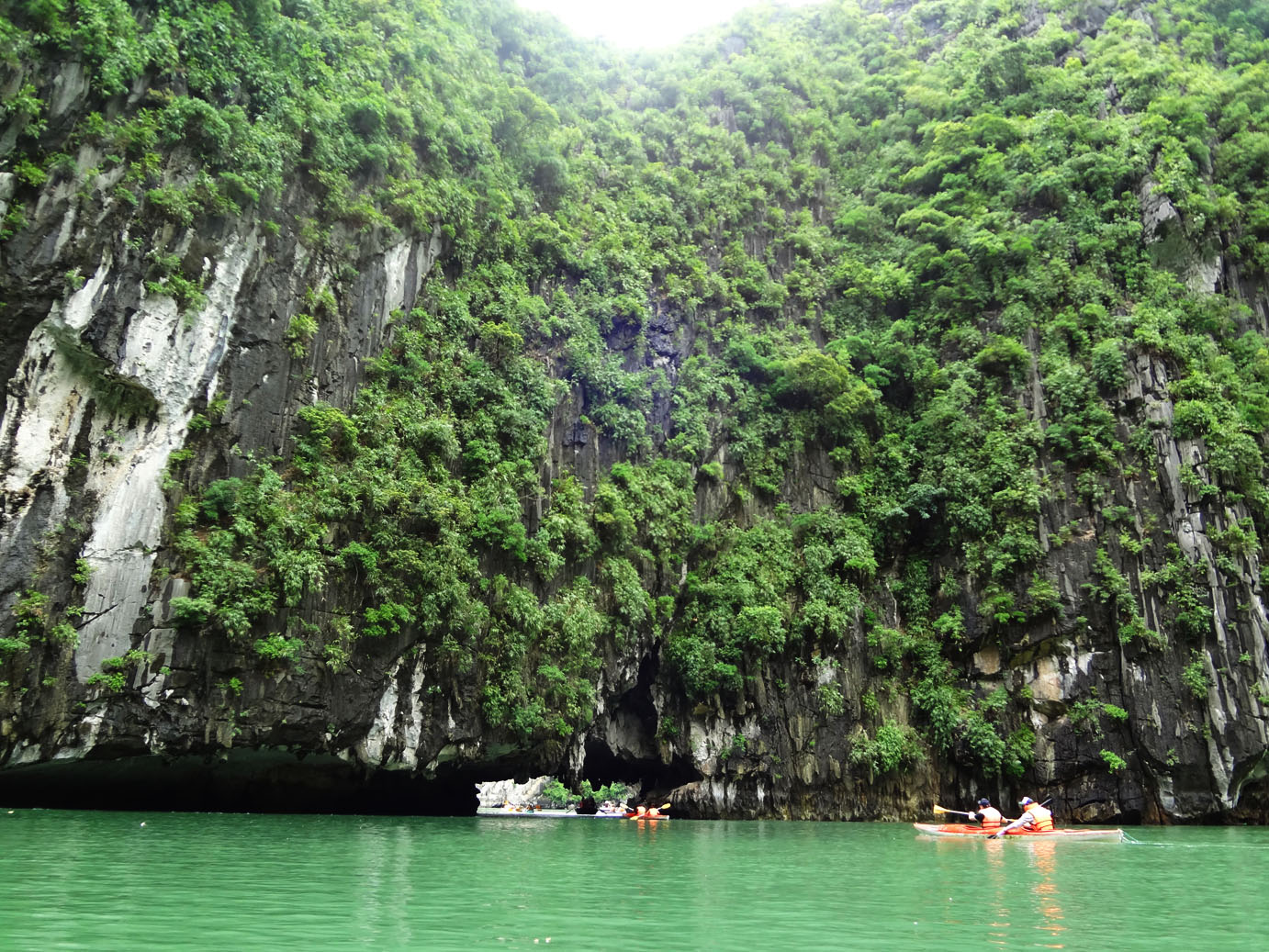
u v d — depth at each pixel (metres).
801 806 36.75
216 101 29.59
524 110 44.09
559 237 41.12
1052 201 48.88
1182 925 11.39
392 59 37.84
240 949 8.69
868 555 41.22
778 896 13.43
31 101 25.34
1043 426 42.19
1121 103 51.94
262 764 28.06
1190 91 51.19
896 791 37.44
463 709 30.39
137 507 26.00
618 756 37.88
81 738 23.88
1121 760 35.28
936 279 48.94
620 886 14.18
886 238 52.59
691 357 43.81
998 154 51.31
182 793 27.59
